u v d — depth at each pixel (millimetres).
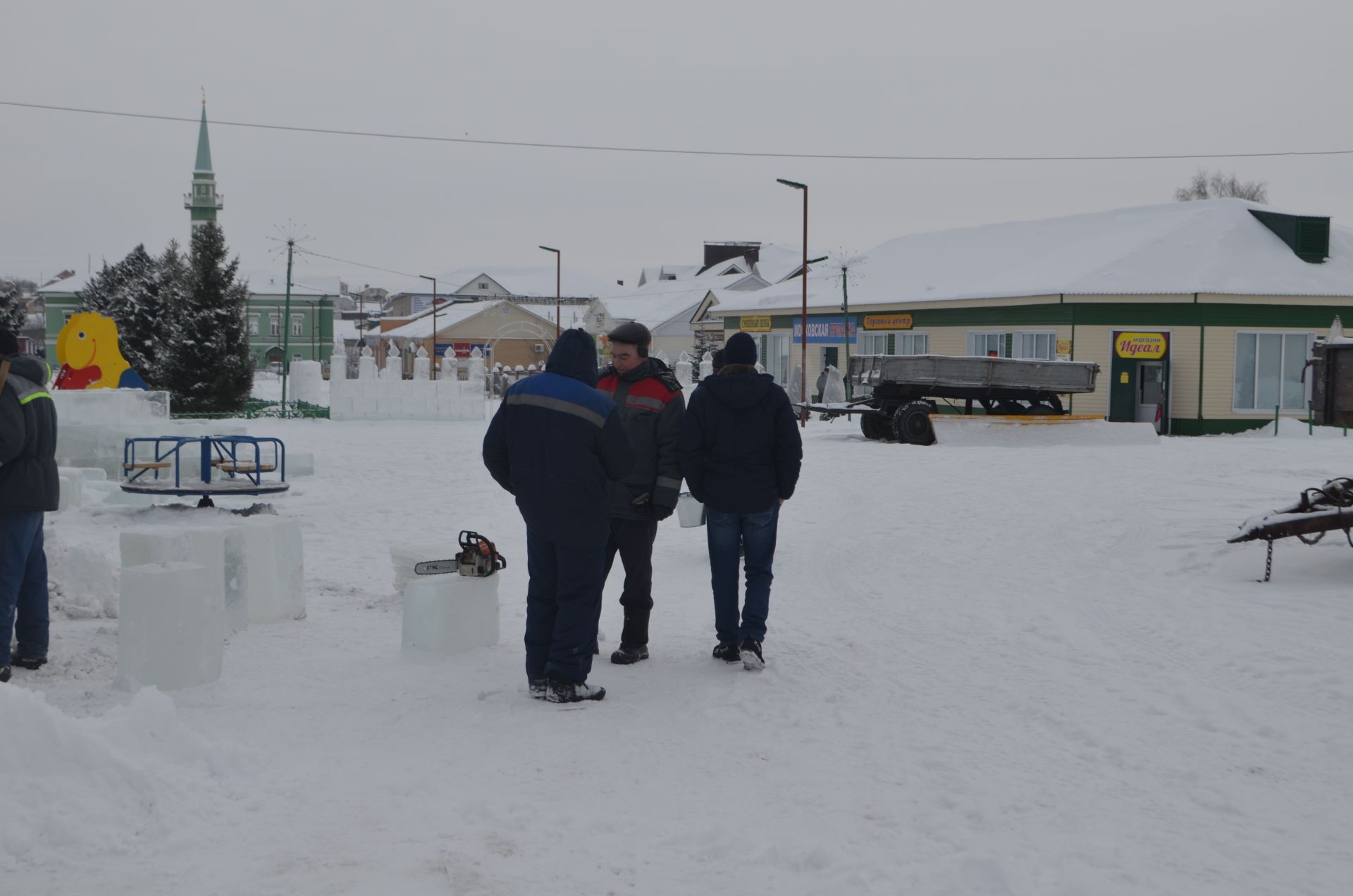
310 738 5023
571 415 5633
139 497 14836
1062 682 6207
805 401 33219
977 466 20344
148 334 50062
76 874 3557
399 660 6570
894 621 7980
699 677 6336
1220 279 31672
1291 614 7762
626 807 4262
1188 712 5598
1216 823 4137
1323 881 3617
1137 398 31797
